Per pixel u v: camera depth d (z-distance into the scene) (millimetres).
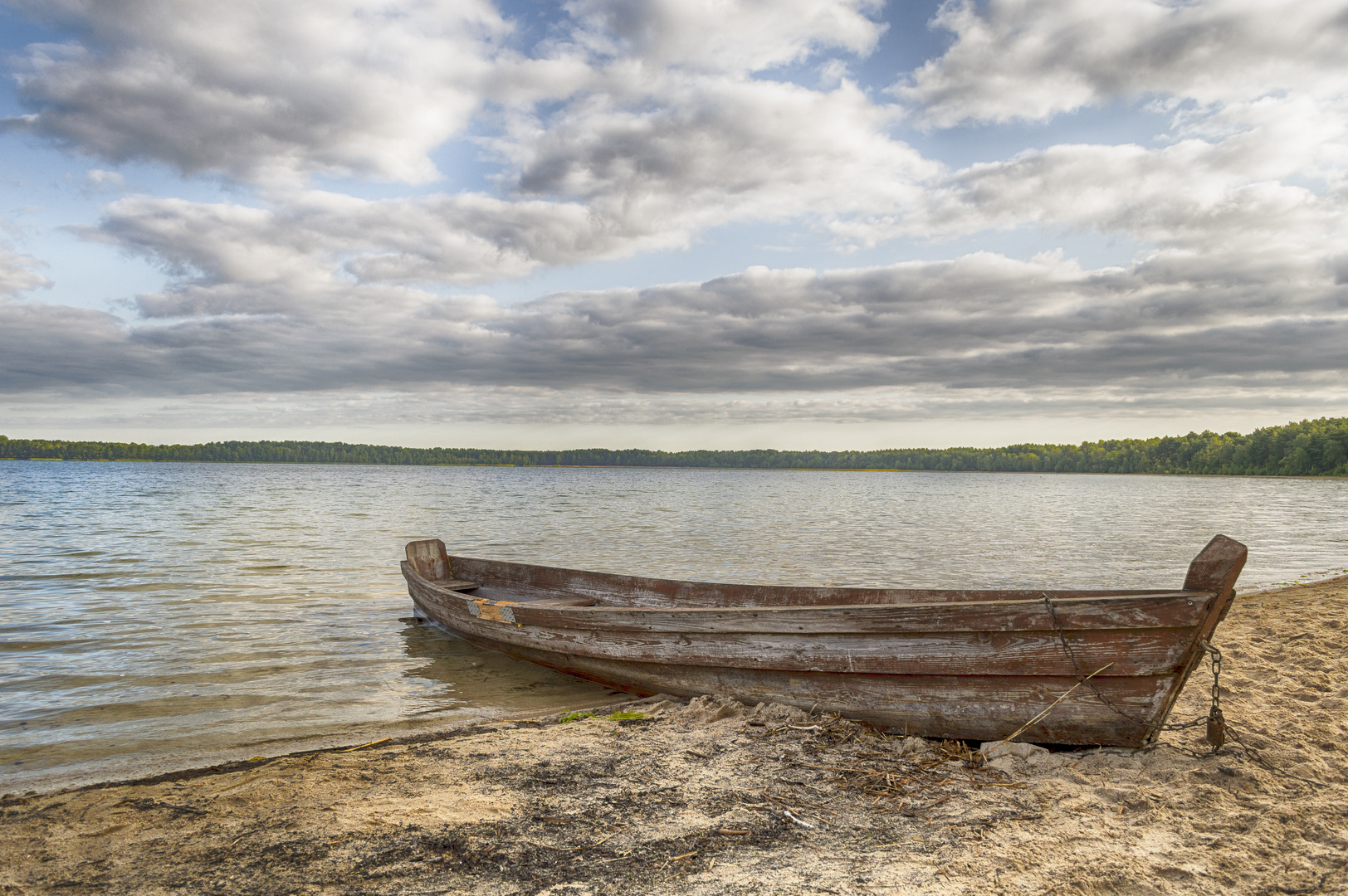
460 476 151125
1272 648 8711
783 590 8945
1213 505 54781
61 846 4230
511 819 4551
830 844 4113
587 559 20531
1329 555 21938
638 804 4754
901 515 41188
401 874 3846
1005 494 81000
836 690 6160
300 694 7895
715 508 46719
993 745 5473
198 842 4270
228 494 55781
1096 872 3693
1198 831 4141
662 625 7086
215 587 14609
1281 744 5453
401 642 10312
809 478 179625
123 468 181250
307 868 3922
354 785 5215
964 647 5539
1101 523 35438
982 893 3520
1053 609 5191
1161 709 5055
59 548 21156
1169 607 4859
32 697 7711
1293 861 3748
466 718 7145
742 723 6316
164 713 7207
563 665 8414
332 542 23312
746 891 3594
